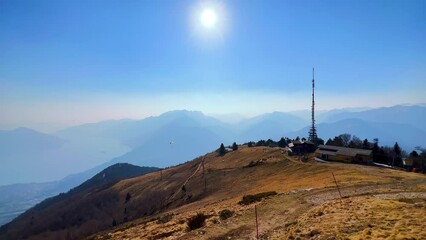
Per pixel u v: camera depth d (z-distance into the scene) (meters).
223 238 33.38
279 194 57.78
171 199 145.75
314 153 139.50
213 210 55.59
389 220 29.02
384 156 138.12
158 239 39.81
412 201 38.09
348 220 30.83
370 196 44.22
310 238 27.64
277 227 35.19
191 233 36.56
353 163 118.56
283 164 123.38
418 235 23.42
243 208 49.38
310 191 56.16
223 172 154.75
